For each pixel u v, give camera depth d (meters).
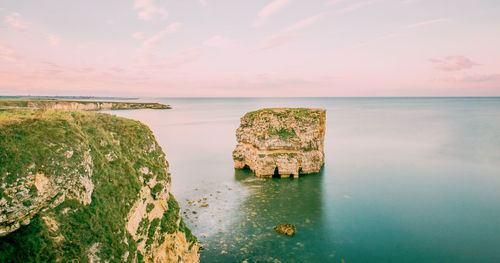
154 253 22.30
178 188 55.91
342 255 33.59
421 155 85.38
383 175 65.00
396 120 183.12
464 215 44.66
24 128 15.86
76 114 23.25
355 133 128.00
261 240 36.53
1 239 13.00
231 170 69.12
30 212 14.06
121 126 26.02
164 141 107.56
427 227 40.81
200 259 32.12
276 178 62.16
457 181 61.00
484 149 93.56
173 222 25.48
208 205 47.31
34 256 13.28
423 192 54.47
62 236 14.52
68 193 15.80
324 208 46.75
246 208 46.31
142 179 23.53
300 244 35.78
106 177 19.44
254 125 67.56
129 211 20.09
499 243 36.62
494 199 50.91
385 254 34.03
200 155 85.94
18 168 14.04
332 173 66.38
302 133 64.69
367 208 47.00
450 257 33.66
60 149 16.14
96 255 15.45
